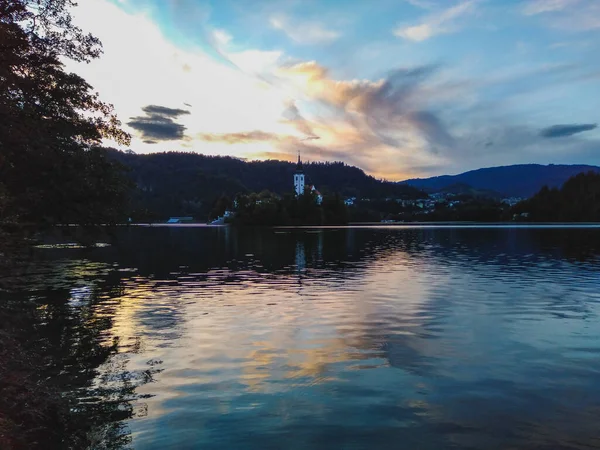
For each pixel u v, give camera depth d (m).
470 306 17.73
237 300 19.38
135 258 40.56
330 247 56.00
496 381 9.52
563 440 7.03
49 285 24.05
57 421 7.77
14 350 9.99
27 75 11.71
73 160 12.90
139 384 9.52
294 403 8.47
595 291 21.33
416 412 8.03
